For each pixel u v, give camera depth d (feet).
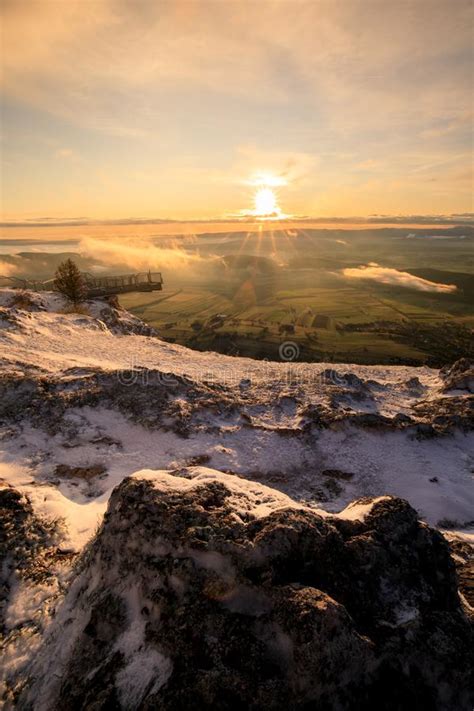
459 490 45.68
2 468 40.14
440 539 21.21
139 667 15.40
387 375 94.94
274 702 13.24
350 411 62.90
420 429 56.85
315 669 13.53
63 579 22.44
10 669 17.69
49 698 16.16
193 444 49.90
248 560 17.29
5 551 24.34
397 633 15.78
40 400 54.44
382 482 46.73
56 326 107.34
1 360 69.82
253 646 14.70
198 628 15.60
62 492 36.68
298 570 17.60
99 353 91.09
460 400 67.67
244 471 46.37
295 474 47.39
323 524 19.56
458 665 15.42
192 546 18.04
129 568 19.21
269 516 19.61
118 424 52.80
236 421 57.57
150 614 17.02
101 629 17.70
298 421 58.13
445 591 18.99
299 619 14.58
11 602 21.08
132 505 21.07
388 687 14.26
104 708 14.21
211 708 13.35
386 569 18.65
